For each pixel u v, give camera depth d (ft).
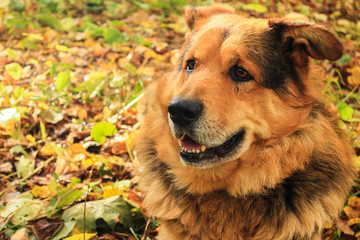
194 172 2.93
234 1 6.06
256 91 2.82
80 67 4.78
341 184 2.96
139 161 3.26
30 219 3.22
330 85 4.49
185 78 2.98
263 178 2.89
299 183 2.90
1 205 3.36
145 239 3.15
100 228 3.28
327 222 3.09
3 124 3.89
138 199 3.45
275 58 2.85
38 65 4.69
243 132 2.85
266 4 6.28
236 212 2.94
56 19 5.23
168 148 3.03
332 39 2.72
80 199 3.39
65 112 4.16
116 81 4.36
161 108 3.09
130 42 5.32
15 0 6.13
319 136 2.90
